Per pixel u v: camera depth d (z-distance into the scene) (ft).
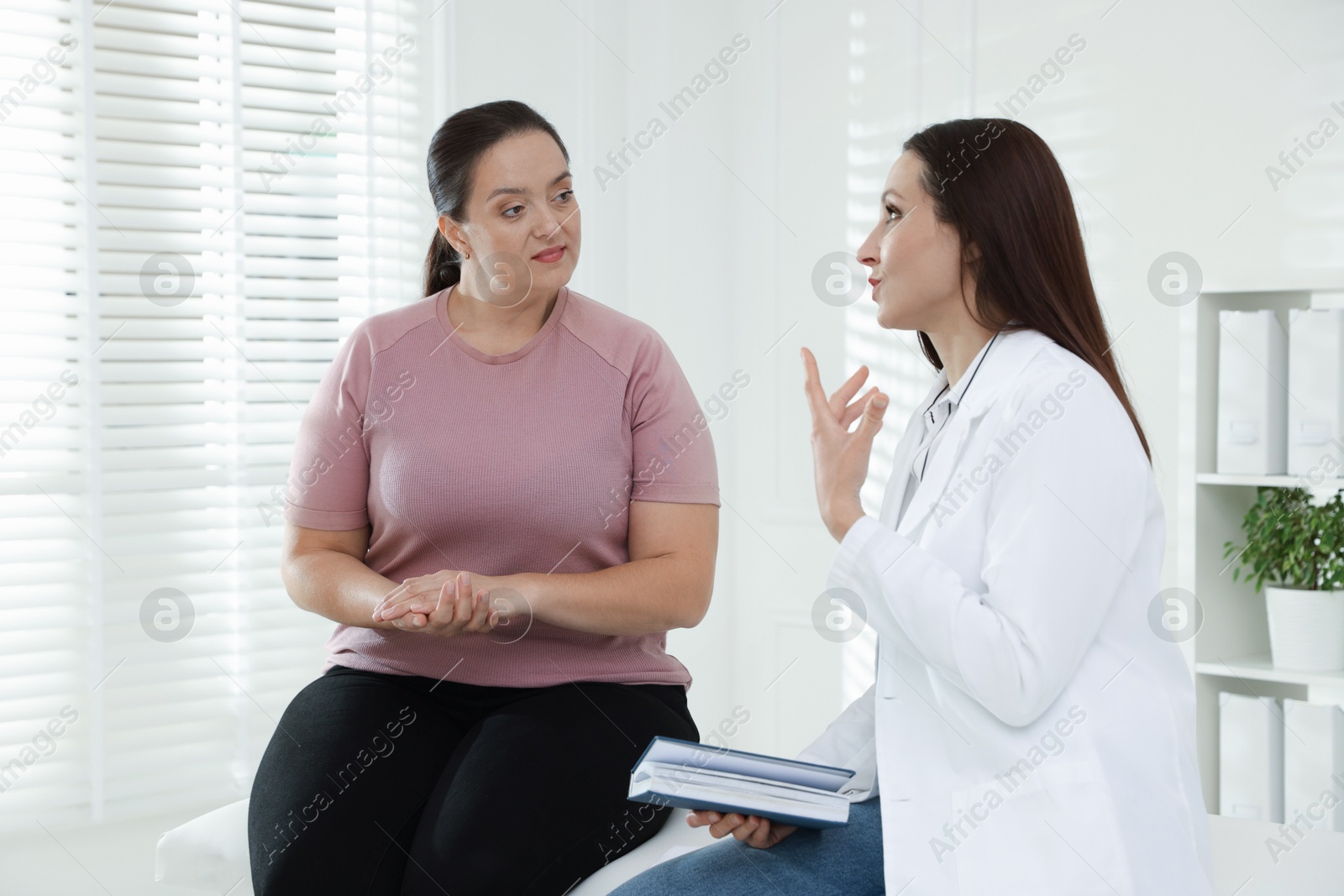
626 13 9.25
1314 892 4.31
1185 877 3.41
